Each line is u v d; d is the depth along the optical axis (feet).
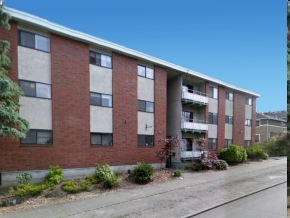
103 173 34.17
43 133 36.37
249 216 20.12
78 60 40.75
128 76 47.62
